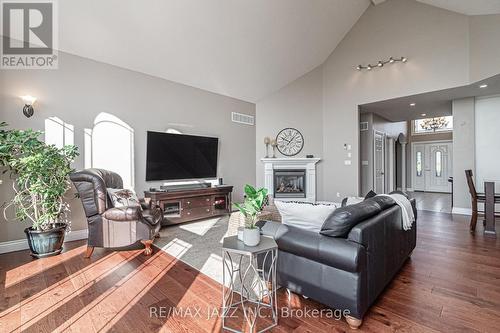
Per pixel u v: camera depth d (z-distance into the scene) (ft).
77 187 9.95
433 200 24.80
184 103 16.52
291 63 19.54
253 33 15.26
